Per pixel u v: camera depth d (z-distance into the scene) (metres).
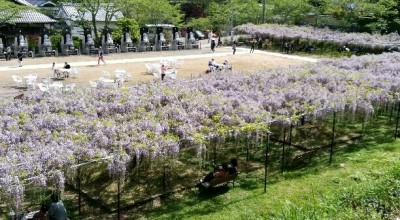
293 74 21.97
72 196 14.24
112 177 14.38
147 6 53.75
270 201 14.07
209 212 13.38
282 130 19.25
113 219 12.90
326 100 18.03
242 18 62.91
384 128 21.88
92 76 31.44
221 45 53.97
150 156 13.49
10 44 45.84
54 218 11.41
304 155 17.17
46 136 13.12
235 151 18.52
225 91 18.75
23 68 33.69
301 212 9.46
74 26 52.69
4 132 13.19
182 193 14.70
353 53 45.88
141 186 15.01
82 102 16.16
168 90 17.84
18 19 46.94
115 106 15.83
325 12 57.50
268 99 17.67
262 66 38.12
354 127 21.84
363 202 9.81
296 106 17.59
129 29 49.53
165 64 33.41
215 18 63.78
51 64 35.78
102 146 12.96
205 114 15.70
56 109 15.52
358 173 14.24
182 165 16.84
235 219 12.93
